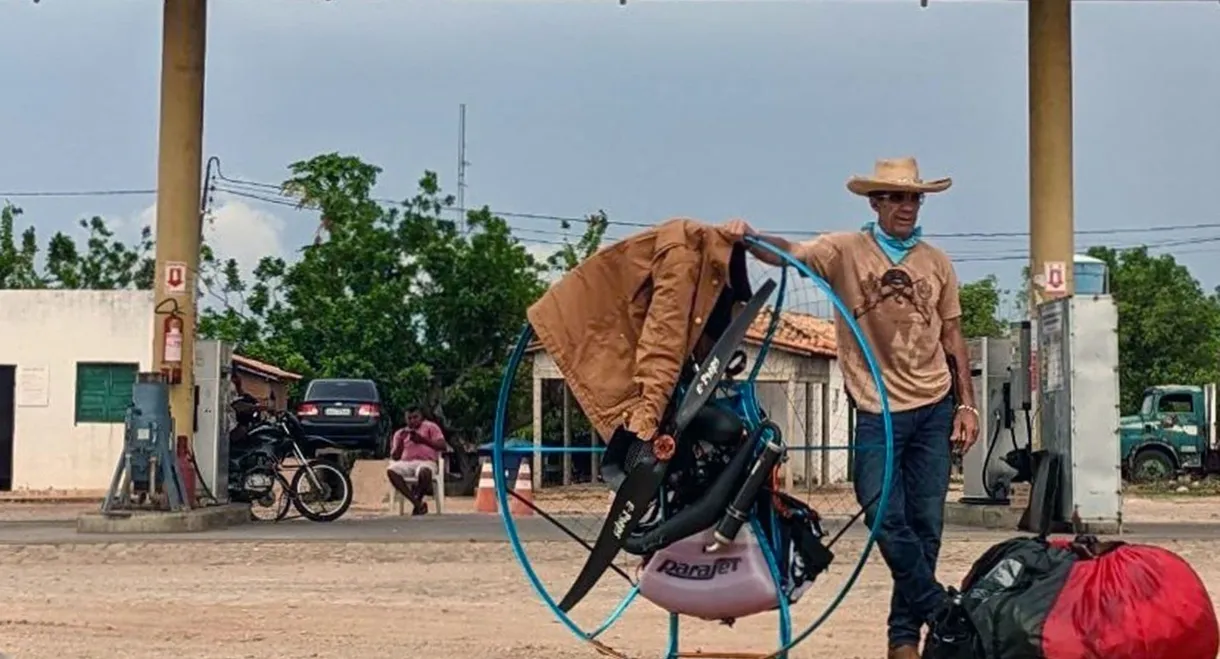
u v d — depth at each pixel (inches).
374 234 1729.8
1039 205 743.1
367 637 398.6
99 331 1467.8
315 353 1791.3
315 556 606.5
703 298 293.1
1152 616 273.7
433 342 1705.2
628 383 296.4
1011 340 759.1
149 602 471.5
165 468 730.8
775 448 290.2
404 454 941.8
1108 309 674.8
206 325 1861.5
